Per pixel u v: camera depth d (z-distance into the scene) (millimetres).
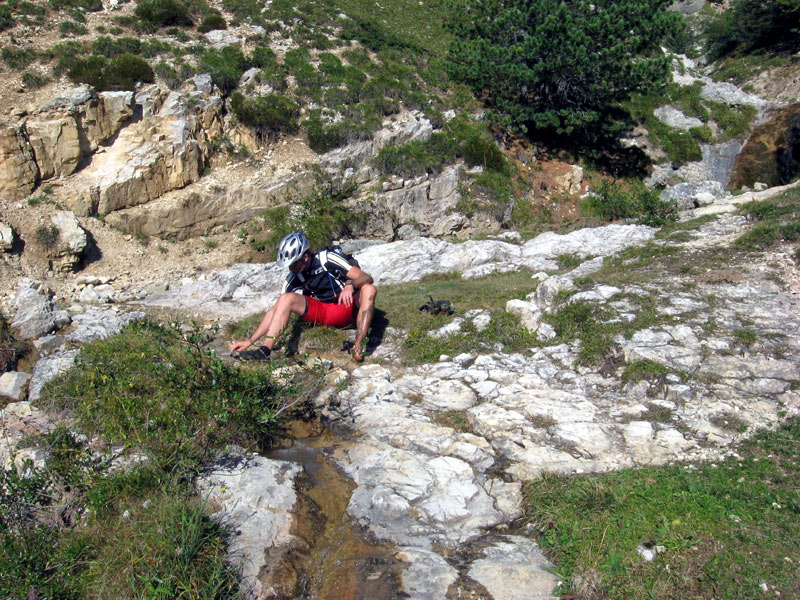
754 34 30797
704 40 33531
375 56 22016
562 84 21266
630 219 14828
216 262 14055
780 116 25516
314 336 6578
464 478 4383
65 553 3607
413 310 7531
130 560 3510
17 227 12180
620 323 6391
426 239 12609
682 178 24031
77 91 13742
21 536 3717
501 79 21078
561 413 5141
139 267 13227
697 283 7270
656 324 6293
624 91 20969
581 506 3986
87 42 16344
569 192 20688
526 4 21375
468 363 6309
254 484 4223
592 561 3553
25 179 12914
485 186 18359
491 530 3971
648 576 3414
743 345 5852
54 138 13359
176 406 4605
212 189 14883
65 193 13266
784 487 4047
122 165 14070
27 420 5105
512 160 20469
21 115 13250
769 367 5535
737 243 8547
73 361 5773
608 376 5832
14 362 7531
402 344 6758
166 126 14836
